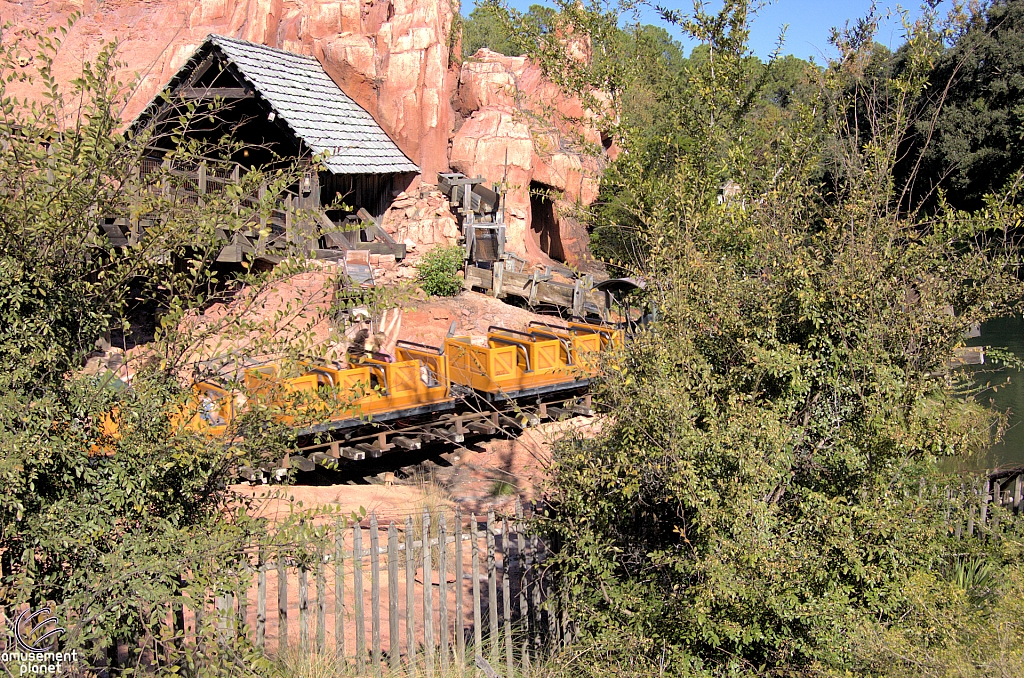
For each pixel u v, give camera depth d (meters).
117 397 3.95
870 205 5.19
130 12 21.22
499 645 5.68
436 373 13.73
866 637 4.70
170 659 3.82
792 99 6.90
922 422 5.11
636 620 4.88
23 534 3.62
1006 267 5.27
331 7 22.14
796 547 4.81
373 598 5.23
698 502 4.54
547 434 5.66
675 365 4.96
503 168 22.81
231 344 4.47
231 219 4.27
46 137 3.80
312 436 11.95
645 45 7.77
